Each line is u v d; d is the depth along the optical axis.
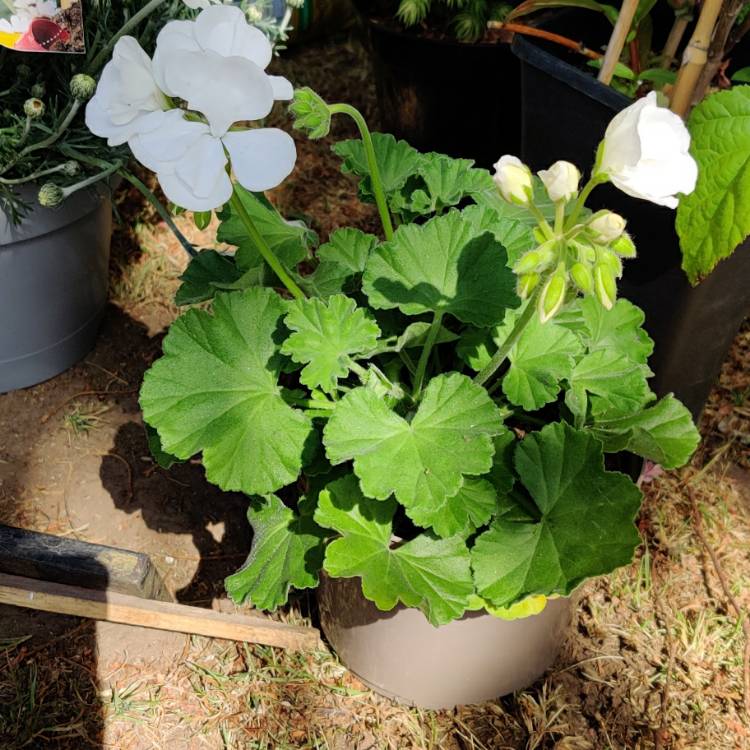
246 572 0.52
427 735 0.60
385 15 0.95
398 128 1.00
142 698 0.61
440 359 0.60
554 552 0.47
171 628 0.62
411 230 0.52
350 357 0.53
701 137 0.51
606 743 0.60
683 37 0.77
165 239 0.91
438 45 0.88
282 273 0.51
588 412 0.55
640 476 0.65
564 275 0.38
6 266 0.68
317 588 0.61
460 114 0.95
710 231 0.51
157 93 0.41
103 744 0.59
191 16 0.67
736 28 0.69
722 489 0.74
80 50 0.53
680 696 0.62
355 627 0.57
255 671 0.62
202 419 0.51
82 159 0.62
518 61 0.90
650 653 0.64
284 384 0.56
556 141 0.69
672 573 0.69
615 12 0.69
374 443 0.46
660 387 0.71
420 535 0.49
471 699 0.60
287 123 1.04
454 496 0.47
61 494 0.72
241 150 0.40
